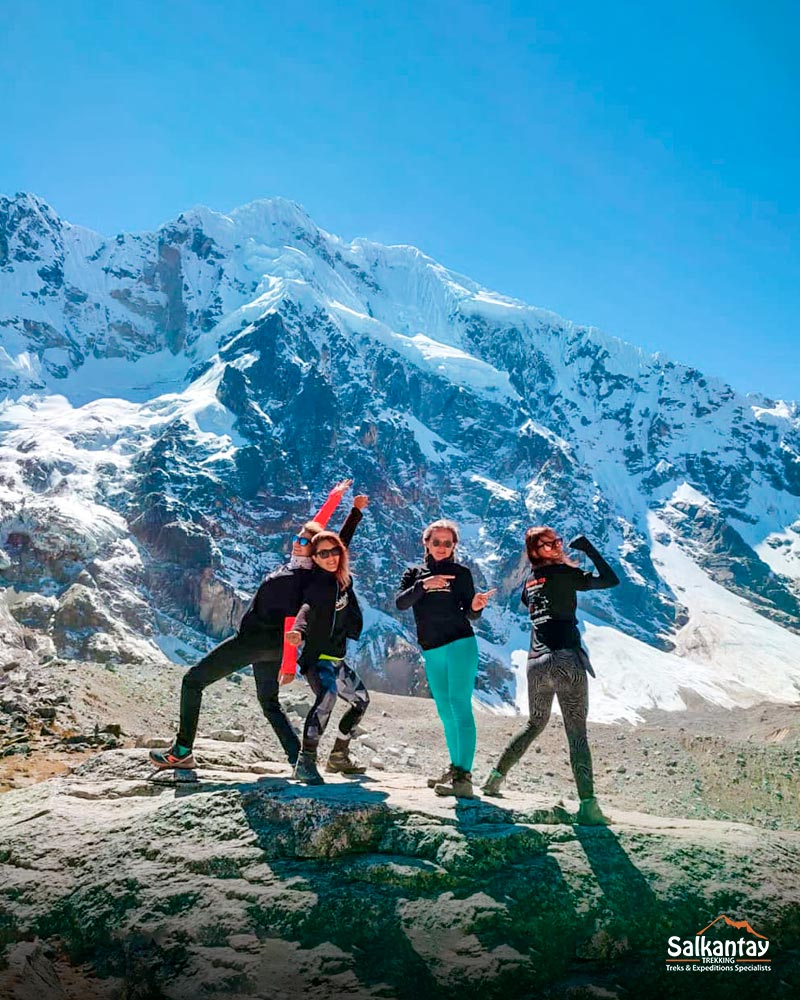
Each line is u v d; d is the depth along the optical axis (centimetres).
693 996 421
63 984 435
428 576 615
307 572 619
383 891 457
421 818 496
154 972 429
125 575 9894
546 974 423
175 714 1528
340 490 697
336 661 615
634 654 13088
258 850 491
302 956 427
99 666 1702
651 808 1598
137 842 511
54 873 506
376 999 403
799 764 1859
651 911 455
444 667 597
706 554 18738
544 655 579
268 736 1563
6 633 8206
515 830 488
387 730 1964
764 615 16500
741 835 529
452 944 430
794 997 426
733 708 11681
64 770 905
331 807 496
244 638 623
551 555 611
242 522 12169
